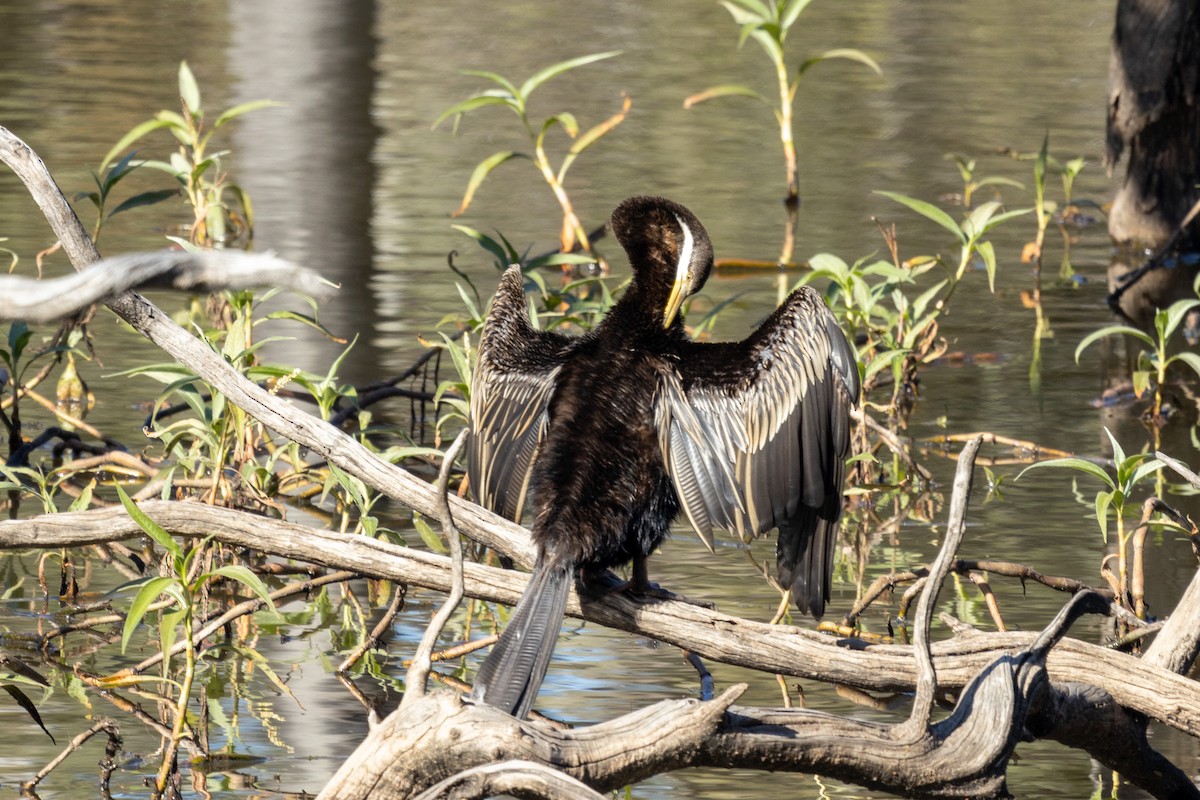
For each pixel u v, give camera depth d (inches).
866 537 430.9
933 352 590.2
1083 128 988.6
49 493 415.5
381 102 1034.7
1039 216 717.3
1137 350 630.5
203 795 277.1
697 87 1106.1
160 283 141.6
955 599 386.9
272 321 614.9
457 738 237.0
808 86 1126.4
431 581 295.7
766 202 829.8
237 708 319.3
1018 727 264.2
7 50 1133.7
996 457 502.9
